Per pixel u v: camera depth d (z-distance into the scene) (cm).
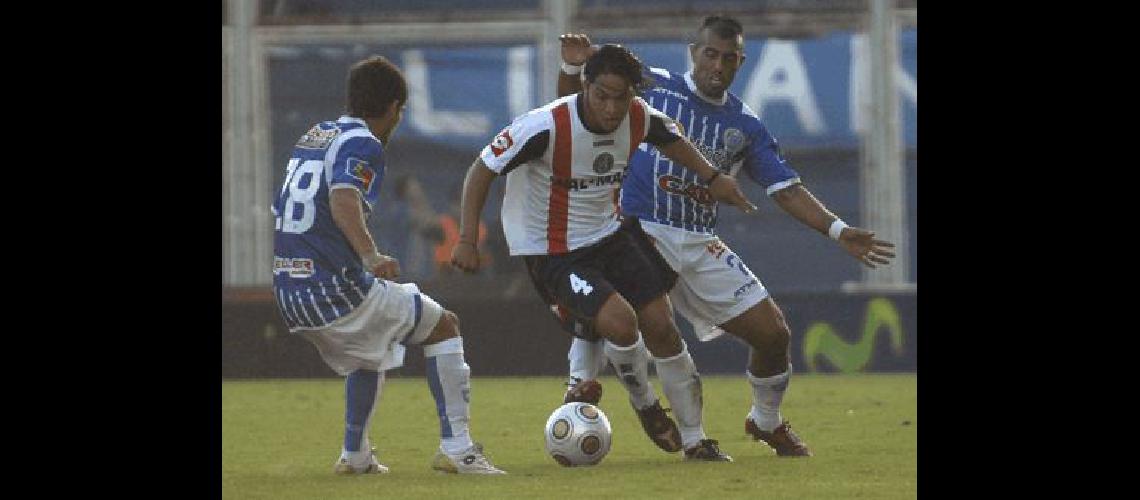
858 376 5300
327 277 2467
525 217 2641
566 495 2198
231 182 6262
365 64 2512
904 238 6122
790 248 6050
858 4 6197
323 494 2256
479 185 2570
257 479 2472
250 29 6347
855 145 6181
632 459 2728
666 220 2850
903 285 5972
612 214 2661
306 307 2475
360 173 2430
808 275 6056
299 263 2477
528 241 2636
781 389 2798
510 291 5944
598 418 2611
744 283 2822
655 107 2852
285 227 2494
